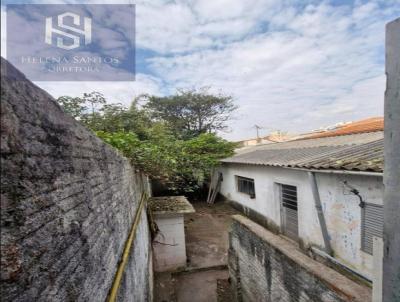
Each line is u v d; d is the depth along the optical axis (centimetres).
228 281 517
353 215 407
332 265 459
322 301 223
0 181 74
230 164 1098
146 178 761
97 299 151
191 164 878
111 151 225
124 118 673
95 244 155
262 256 342
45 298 93
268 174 740
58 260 106
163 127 840
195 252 656
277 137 2002
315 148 647
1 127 75
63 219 113
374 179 365
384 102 111
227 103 1728
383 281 116
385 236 113
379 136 538
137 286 287
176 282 519
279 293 299
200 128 1742
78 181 135
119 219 236
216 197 1295
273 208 714
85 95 520
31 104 93
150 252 500
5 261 74
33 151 92
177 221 569
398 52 102
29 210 88
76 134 136
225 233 794
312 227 527
